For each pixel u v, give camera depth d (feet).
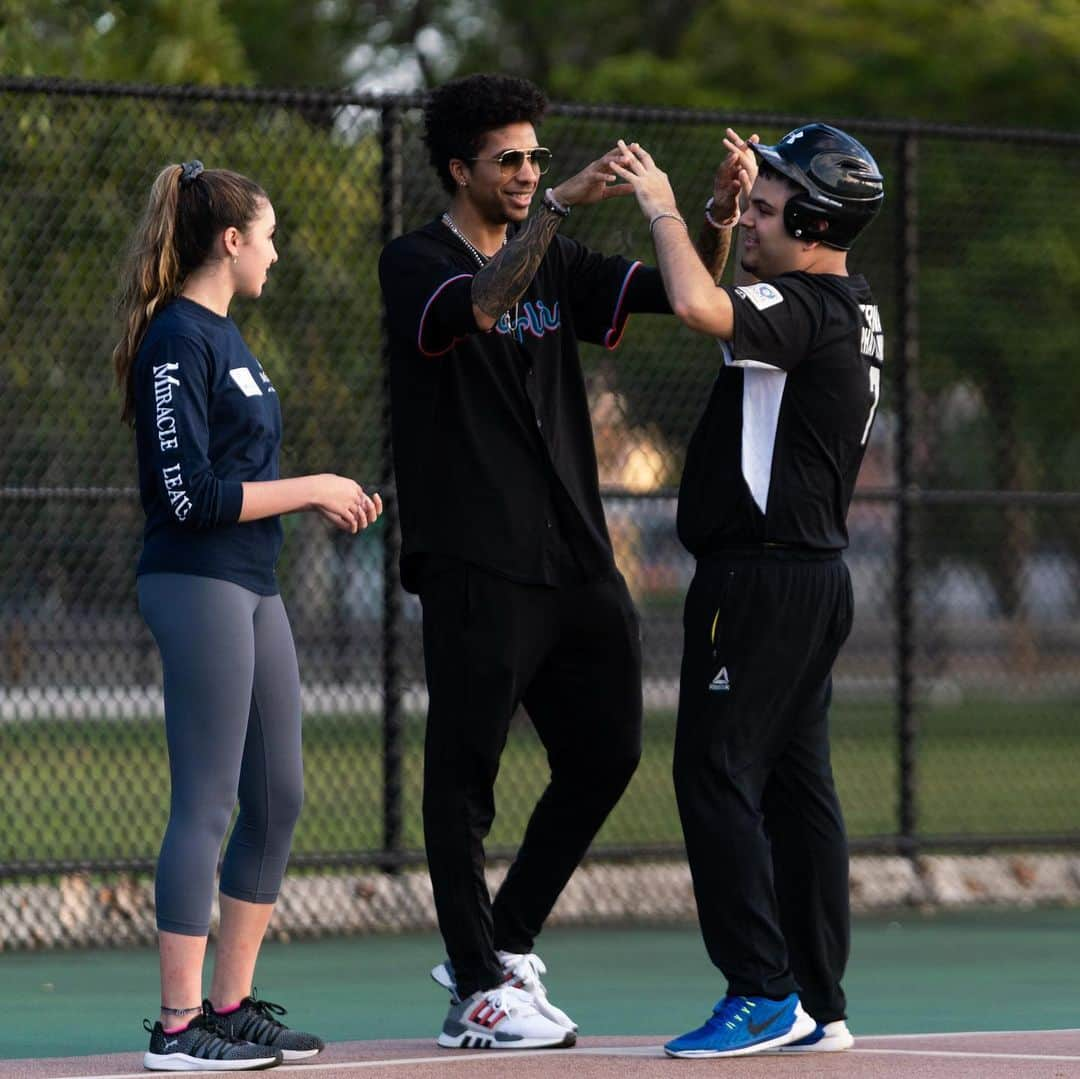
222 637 53.42
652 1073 52.60
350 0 282.56
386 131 88.74
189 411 52.90
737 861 54.54
